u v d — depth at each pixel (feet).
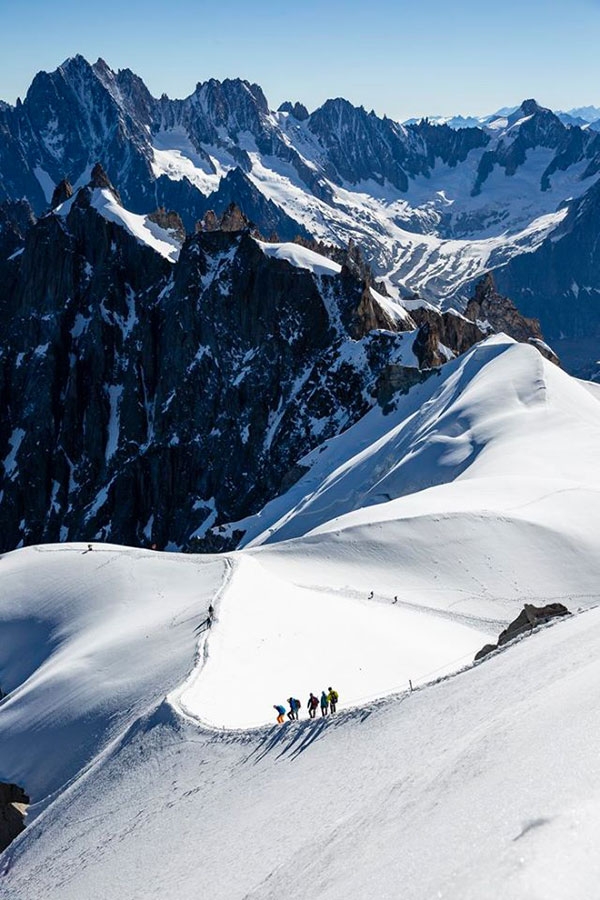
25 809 221.25
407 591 322.55
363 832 93.20
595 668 103.71
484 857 65.26
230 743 178.09
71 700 258.98
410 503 393.09
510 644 163.02
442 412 576.20
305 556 356.38
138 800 176.04
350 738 147.64
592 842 60.03
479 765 89.92
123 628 310.04
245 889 100.12
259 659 237.04
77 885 149.38
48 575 394.52
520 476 409.90
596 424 508.94
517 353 588.09
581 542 338.95
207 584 329.93
